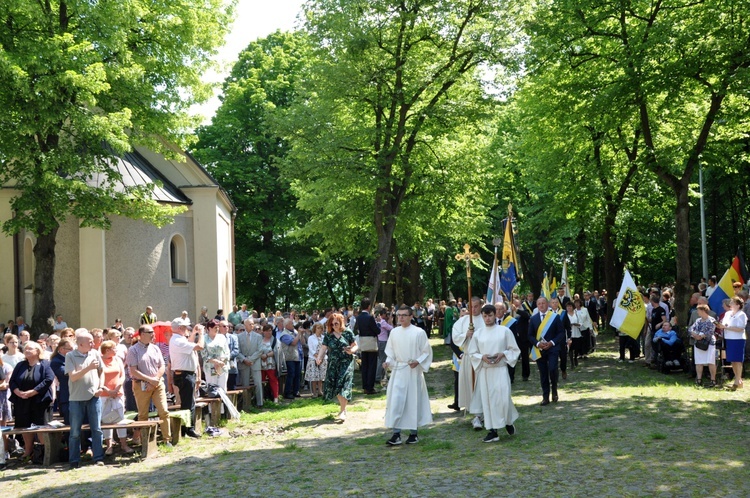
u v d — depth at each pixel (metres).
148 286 26.33
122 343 13.80
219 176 39.88
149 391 11.48
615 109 19.47
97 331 12.63
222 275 30.53
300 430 12.46
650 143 20.03
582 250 32.16
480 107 24.66
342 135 24.22
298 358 17.58
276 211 41.44
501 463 8.70
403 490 7.72
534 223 33.16
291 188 34.88
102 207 19.84
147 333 11.55
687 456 8.58
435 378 19.25
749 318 16.03
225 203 32.50
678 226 19.69
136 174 26.34
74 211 19.80
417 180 26.77
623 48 19.03
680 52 18.17
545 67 21.78
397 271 36.19
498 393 10.12
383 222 25.22
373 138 24.64
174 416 11.84
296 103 26.45
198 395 13.60
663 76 17.89
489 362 10.14
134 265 26.08
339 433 11.95
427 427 11.88
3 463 10.77
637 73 18.22
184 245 27.81
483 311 10.35
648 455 8.70
